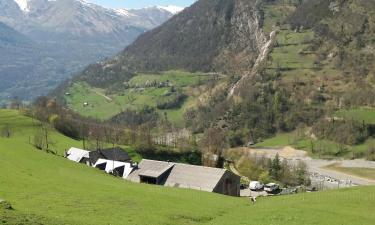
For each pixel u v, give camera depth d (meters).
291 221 65.12
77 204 64.06
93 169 113.69
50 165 98.56
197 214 69.06
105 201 68.88
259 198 97.50
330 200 84.38
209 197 89.88
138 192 81.31
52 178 81.88
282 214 70.00
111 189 80.31
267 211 73.31
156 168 136.25
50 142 199.50
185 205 75.12
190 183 125.25
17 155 98.81
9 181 72.12
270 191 160.50
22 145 116.94
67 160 115.56
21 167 86.12
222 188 124.94
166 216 64.81
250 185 163.88
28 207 58.25
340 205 79.06
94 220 56.03
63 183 78.75
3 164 84.12
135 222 58.59
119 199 71.81
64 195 68.62
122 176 139.38
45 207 59.66
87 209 61.97
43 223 46.53
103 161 153.50
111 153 177.00
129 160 181.25
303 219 66.38
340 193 92.94
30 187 70.94
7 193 64.69
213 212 72.75
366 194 89.62
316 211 72.75
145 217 62.09
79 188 76.56
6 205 50.47
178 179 128.38
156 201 74.88
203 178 125.44
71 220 52.97
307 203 82.00
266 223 63.56
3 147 105.12
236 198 95.12
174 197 82.31
